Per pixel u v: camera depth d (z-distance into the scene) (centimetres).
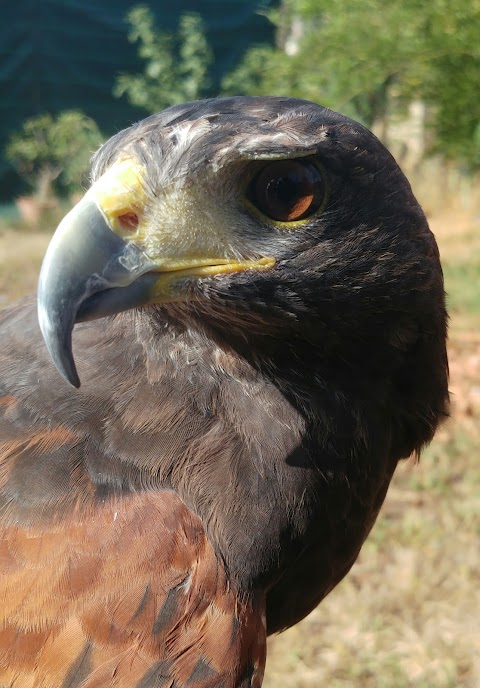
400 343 22
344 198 20
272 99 21
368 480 22
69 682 19
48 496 20
